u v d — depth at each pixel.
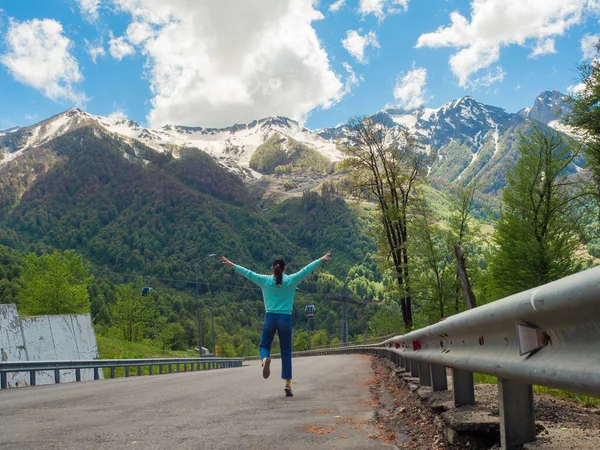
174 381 12.95
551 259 22.75
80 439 4.72
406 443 4.31
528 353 2.55
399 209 32.66
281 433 4.89
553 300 2.11
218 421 5.63
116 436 4.85
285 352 8.09
